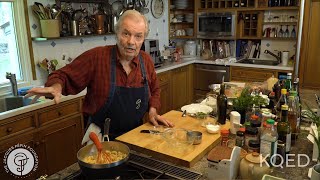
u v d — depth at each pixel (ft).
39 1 9.67
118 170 3.64
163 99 13.47
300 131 5.35
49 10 9.66
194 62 15.60
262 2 14.34
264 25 15.08
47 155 8.48
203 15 15.81
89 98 5.98
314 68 12.59
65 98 8.66
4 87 9.38
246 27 15.34
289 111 5.21
